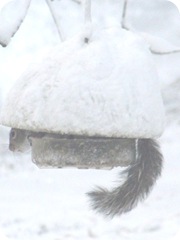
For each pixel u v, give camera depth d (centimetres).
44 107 684
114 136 678
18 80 725
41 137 752
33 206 1903
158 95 706
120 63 696
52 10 811
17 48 1962
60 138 738
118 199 786
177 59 2219
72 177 2316
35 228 1647
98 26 727
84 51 702
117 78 688
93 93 678
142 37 770
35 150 765
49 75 699
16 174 2427
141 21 2103
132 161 758
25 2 819
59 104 679
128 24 795
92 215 1777
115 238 1530
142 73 700
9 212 1819
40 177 2377
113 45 711
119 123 676
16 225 1666
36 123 682
